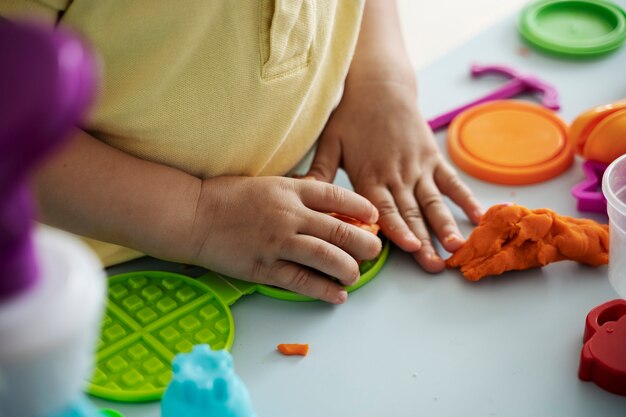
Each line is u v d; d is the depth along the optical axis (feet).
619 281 2.27
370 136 2.97
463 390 2.22
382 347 2.36
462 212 2.88
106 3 2.30
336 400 2.20
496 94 3.39
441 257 2.70
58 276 0.95
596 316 2.32
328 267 2.49
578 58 3.59
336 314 2.48
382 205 2.80
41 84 0.79
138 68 2.40
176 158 2.55
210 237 2.48
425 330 2.42
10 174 0.82
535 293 2.53
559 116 3.25
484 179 3.01
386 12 3.30
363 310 2.50
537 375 2.25
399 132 2.97
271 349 2.37
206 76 2.45
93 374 2.24
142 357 2.30
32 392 0.96
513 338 2.38
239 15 2.42
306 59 2.65
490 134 3.15
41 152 0.81
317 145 3.08
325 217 2.58
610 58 3.59
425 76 3.55
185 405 1.73
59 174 2.36
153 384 2.22
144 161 2.51
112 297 2.50
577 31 3.70
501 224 2.58
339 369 2.30
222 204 2.51
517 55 3.64
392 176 2.89
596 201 2.83
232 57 2.45
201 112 2.49
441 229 2.73
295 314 2.49
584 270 2.60
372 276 2.61
